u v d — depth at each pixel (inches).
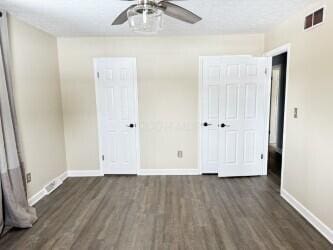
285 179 123.4
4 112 94.7
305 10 103.2
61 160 156.7
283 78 199.8
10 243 90.1
